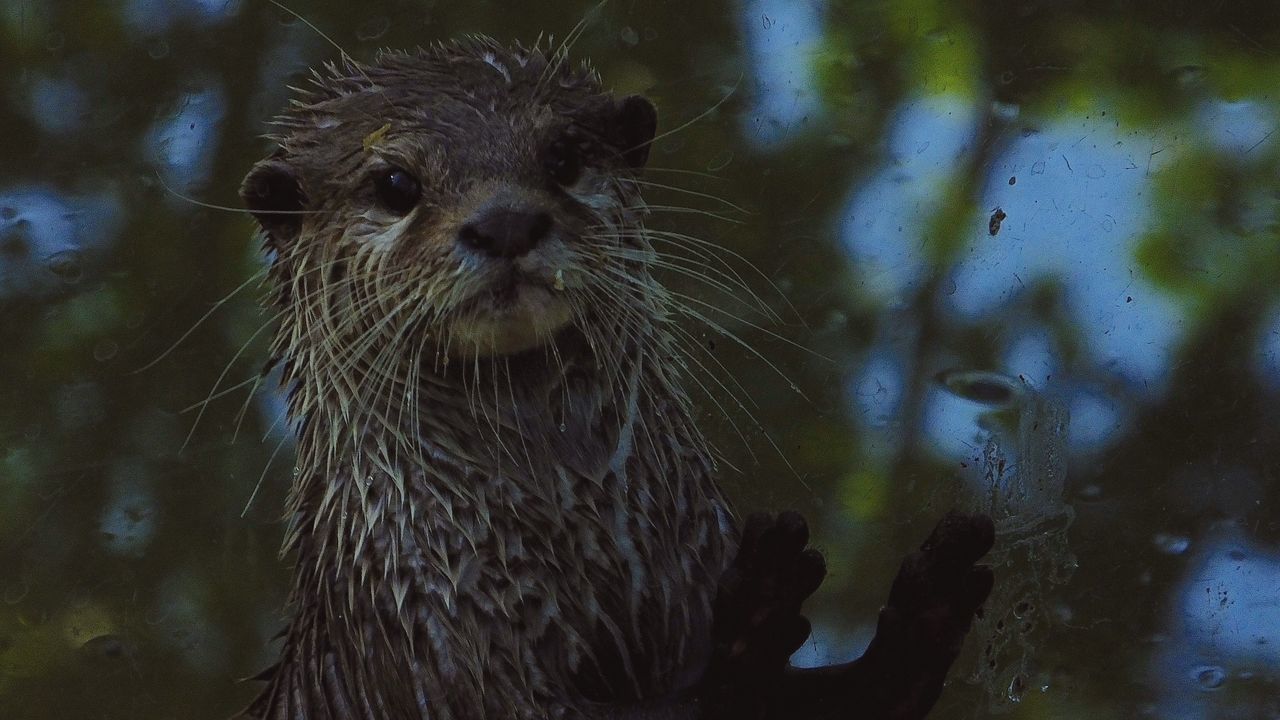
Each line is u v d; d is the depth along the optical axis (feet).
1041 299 26.71
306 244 17.04
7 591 25.85
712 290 26.40
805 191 27.94
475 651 15.71
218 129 29.07
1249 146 28.30
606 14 29.73
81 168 28.73
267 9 29.86
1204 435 25.20
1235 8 29.63
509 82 16.79
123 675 25.39
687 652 16.69
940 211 27.78
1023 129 28.84
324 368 16.87
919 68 29.53
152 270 27.78
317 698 17.07
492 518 16.19
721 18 29.76
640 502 16.62
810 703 16.19
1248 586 23.94
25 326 27.37
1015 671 23.58
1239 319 26.25
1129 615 23.84
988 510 24.75
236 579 26.04
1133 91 29.17
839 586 24.63
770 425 25.57
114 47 29.76
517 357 16.52
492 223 15.47
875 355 26.25
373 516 16.30
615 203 16.78
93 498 26.37
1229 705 23.07
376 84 16.94
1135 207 27.68
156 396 26.89
